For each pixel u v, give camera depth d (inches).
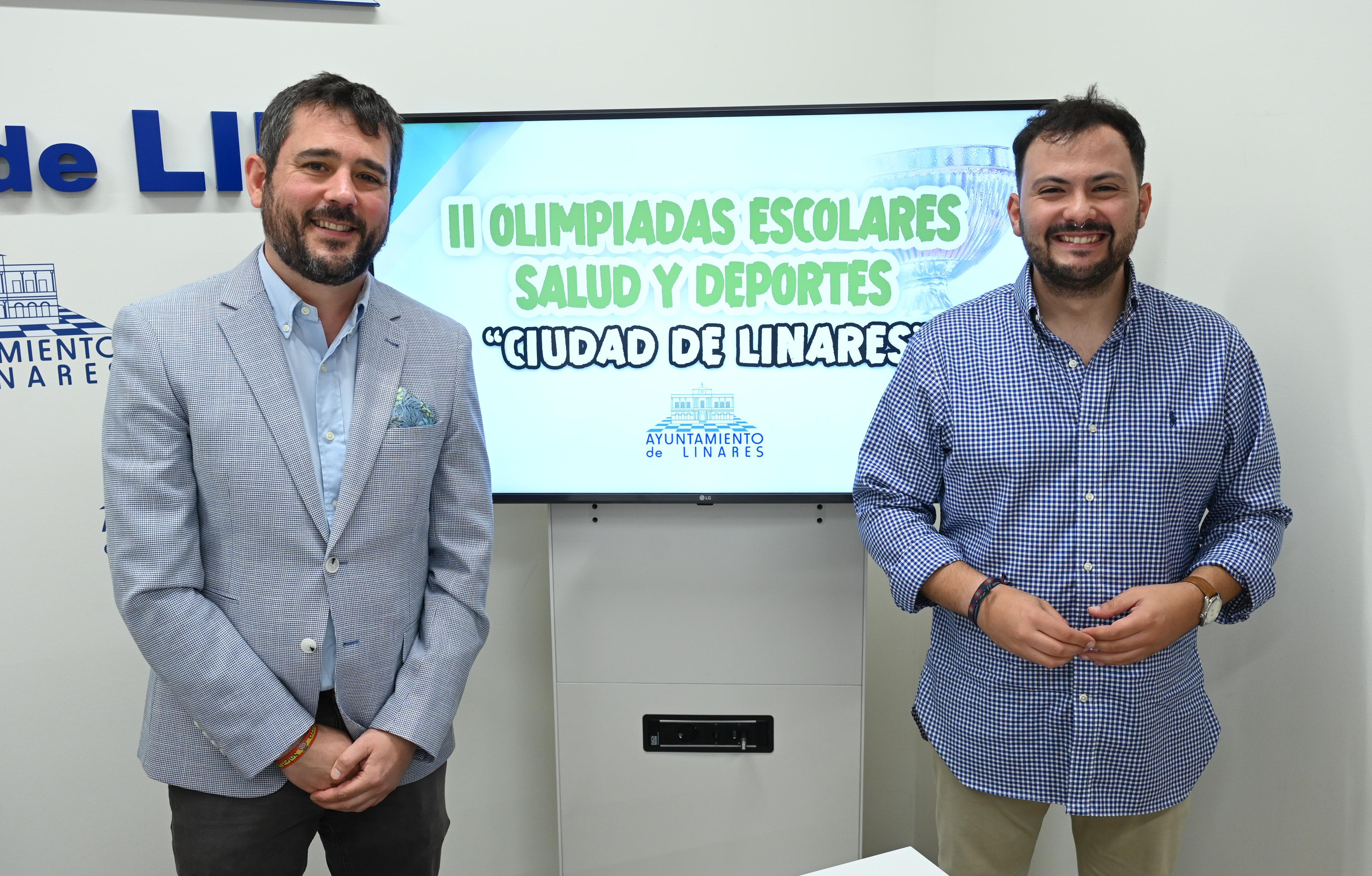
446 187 72.7
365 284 57.6
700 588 77.2
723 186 72.1
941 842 65.2
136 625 51.7
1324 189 58.2
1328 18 57.2
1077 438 57.6
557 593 77.8
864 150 71.5
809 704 78.0
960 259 72.5
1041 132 56.6
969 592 57.5
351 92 53.8
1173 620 54.8
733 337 73.6
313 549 54.4
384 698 57.8
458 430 60.6
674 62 87.7
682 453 74.9
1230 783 69.6
